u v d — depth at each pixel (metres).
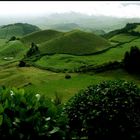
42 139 7.38
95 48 182.88
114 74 94.31
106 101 9.95
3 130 7.07
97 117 9.65
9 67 134.62
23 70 121.12
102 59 145.25
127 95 10.15
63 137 7.61
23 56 181.12
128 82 10.91
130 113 9.77
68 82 90.50
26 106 7.70
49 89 83.56
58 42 186.00
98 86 10.82
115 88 10.32
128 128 9.57
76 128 9.85
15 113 7.40
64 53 158.12
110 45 192.62
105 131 9.51
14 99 7.79
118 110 9.73
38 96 8.12
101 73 96.38
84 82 89.56
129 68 94.94
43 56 153.25
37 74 108.94
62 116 7.91
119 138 9.54
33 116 7.36
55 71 115.06
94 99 10.06
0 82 102.62
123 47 168.12
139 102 10.12
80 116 9.92
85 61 141.50
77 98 10.48
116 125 9.55
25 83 95.25
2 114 7.22
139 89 10.62
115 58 144.62
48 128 7.50
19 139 7.10
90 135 9.52
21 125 7.26
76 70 103.31
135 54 94.44
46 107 7.82
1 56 190.38
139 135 9.54
